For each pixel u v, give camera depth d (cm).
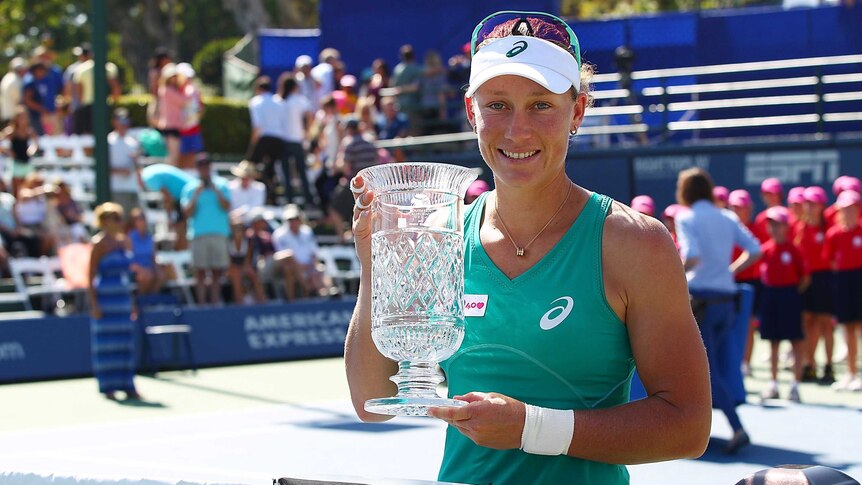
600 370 246
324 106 1723
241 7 3612
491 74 238
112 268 1095
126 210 1585
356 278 1589
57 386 1199
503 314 248
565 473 248
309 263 1508
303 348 1403
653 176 1727
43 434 893
